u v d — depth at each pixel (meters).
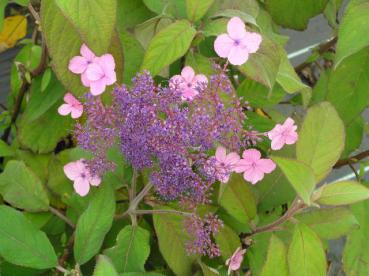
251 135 0.32
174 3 0.36
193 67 0.35
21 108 0.46
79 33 0.28
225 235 0.36
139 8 0.40
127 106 0.29
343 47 0.35
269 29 0.43
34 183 0.36
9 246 0.32
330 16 0.49
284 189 0.38
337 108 0.42
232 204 0.36
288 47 0.66
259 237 0.37
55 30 0.31
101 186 0.33
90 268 0.38
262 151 0.42
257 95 0.39
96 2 0.28
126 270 0.33
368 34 0.34
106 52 0.31
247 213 0.36
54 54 0.32
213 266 0.38
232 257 0.35
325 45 0.51
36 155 0.42
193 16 0.33
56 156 0.40
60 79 0.32
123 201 0.39
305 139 0.33
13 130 0.46
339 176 0.62
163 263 0.41
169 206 0.36
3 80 0.59
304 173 0.29
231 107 0.31
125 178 0.37
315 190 0.33
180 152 0.29
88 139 0.31
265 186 0.38
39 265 0.32
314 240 0.32
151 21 0.36
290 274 0.32
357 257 0.41
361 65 0.41
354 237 0.41
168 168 0.30
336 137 0.33
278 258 0.32
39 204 0.36
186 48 0.33
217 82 0.30
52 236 0.40
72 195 0.36
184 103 0.33
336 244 0.58
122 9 0.39
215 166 0.31
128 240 0.34
